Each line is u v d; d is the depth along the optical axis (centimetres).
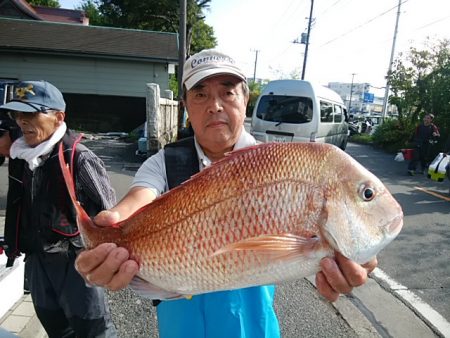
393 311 354
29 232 226
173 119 1206
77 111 1833
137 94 1830
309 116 993
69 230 224
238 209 131
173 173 175
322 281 132
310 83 1007
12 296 318
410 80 1817
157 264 135
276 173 132
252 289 167
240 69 171
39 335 286
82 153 230
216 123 168
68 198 222
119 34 2003
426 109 1738
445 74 1675
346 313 347
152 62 1798
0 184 766
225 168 136
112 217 141
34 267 232
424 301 375
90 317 233
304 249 128
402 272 442
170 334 168
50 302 236
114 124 1877
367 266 145
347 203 132
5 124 240
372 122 3375
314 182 132
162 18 3175
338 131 1320
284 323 327
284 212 130
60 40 1814
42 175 219
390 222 136
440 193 897
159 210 137
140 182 173
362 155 1703
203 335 163
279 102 1027
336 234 130
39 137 220
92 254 129
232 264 130
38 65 1727
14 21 1917
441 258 488
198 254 132
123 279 130
